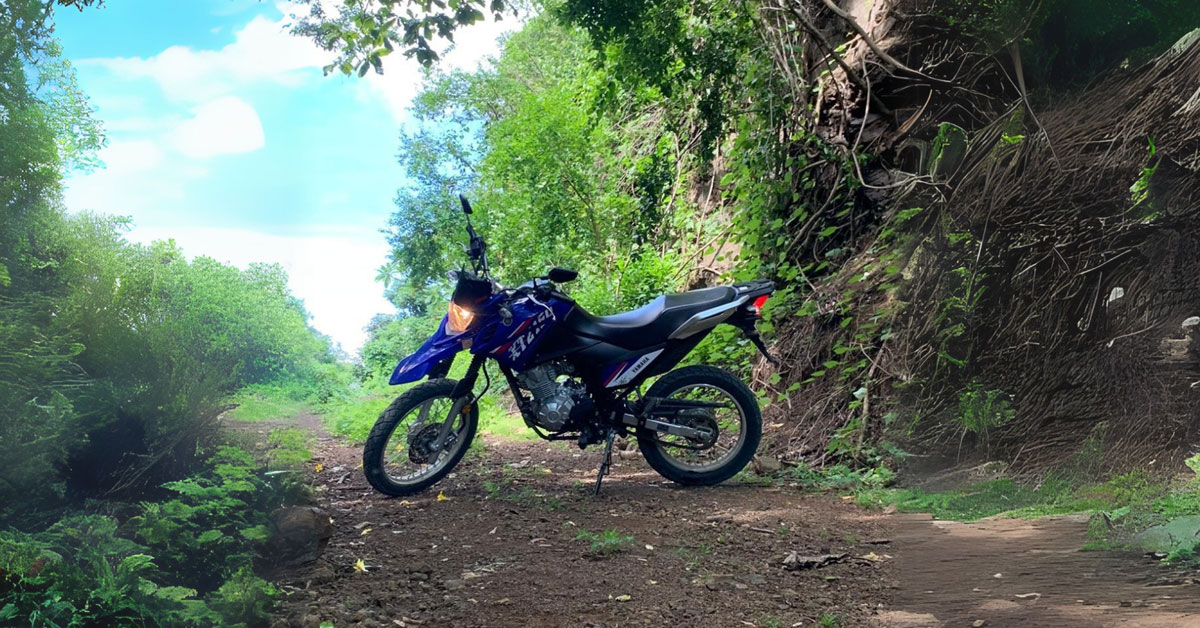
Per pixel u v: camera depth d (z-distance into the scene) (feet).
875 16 26.48
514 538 13.83
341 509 15.80
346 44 22.76
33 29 11.57
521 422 28.89
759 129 28.14
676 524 15.10
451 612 10.26
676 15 28.37
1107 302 18.75
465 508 16.03
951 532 13.76
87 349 12.26
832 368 23.25
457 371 35.86
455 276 17.70
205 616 8.86
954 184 22.30
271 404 32.40
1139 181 18.22
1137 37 24.48
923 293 21.43
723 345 26.43
